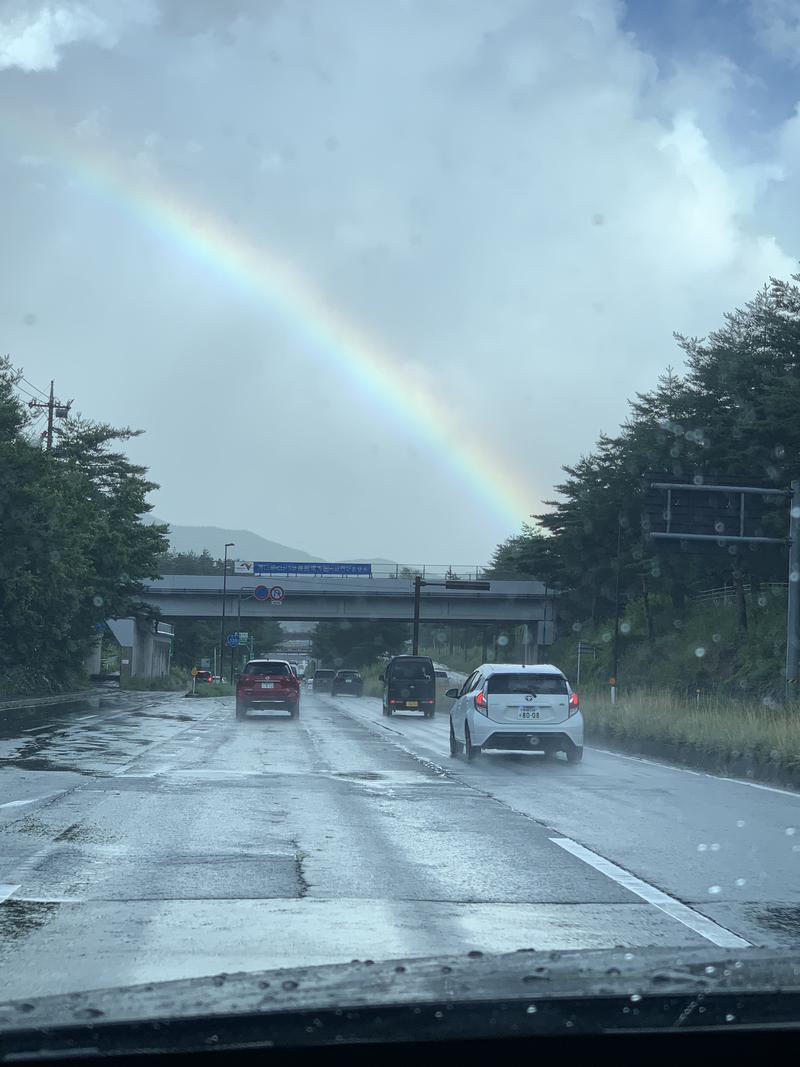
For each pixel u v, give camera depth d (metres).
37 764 17.98
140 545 66.81
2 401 46.31
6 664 52.75
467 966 2.97
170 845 10.08
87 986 5.44
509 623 86.06
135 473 68.12
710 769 19.50
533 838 10.90
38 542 45.41
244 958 6.03
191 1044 2.31
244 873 8.76
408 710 46.03
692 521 28.62
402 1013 2.43
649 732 23.80
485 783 16.38
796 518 28.03
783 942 6.65
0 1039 2.30
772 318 44.56
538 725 20.22
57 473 59.53
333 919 7.09
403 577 81.81
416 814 12.56
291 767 18.39
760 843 10.70
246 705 37.72
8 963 5.92
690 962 3.03
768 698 27.97
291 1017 2.39
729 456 46.84
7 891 8.00
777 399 41.44
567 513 69.50
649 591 69.19
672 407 55.88
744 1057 2.48
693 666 55.28
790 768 16.69
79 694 63.59
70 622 60.34
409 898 7.85
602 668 67.44
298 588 82.31
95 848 9.87
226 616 84.75
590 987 2.65
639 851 10.18
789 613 27.92
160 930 6.75
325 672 113.81
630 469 60.97
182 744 23.70
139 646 89.38
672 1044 2.46
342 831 11.12
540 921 7.14
